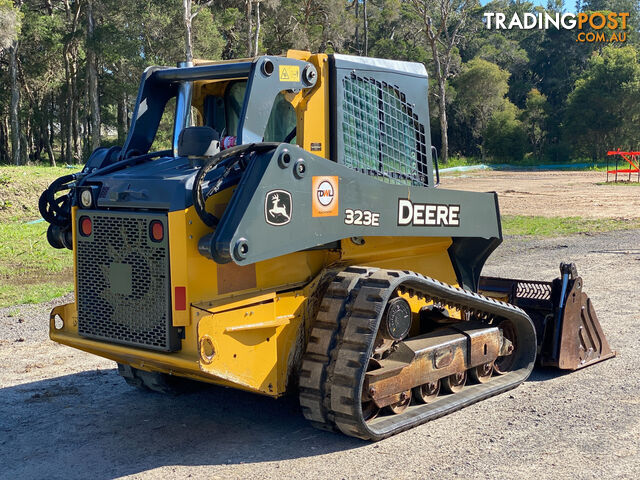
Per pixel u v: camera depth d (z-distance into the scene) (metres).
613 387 6.02
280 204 4.26
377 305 4.61
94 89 53.22
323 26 63.62
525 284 6.86
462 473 4.29
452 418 5.29
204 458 4.61
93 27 52.84
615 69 74.31
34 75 58.53
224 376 4.27
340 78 4.98
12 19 42.06
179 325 4.29
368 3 81.69
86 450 4.80
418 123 5.69
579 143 76.75
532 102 82.25
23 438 5.05
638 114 74.12
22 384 6.41
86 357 7.39
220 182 4.38
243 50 55.84
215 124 5.48
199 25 47.88
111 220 4.60
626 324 8.34
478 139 80.62
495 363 6.10
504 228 19.75
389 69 5.43
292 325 4.82
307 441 4.88
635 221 21.03
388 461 4.48
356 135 5.14
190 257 4.24
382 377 4.71
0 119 65.88
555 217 22.72
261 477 4.27
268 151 4.29
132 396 6.03
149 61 47.88
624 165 67.81
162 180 4.38
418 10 63.09
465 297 5.49
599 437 4.86
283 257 4.80
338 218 4.64
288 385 4.82
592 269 12.48
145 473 4.38
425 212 5.32
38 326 8.73
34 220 21.58
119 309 4.62
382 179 5.35
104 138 73.19
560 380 6.25
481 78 76.81
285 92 4.81
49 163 65.50
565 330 6.34
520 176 52.59
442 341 5.28
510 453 4.60
